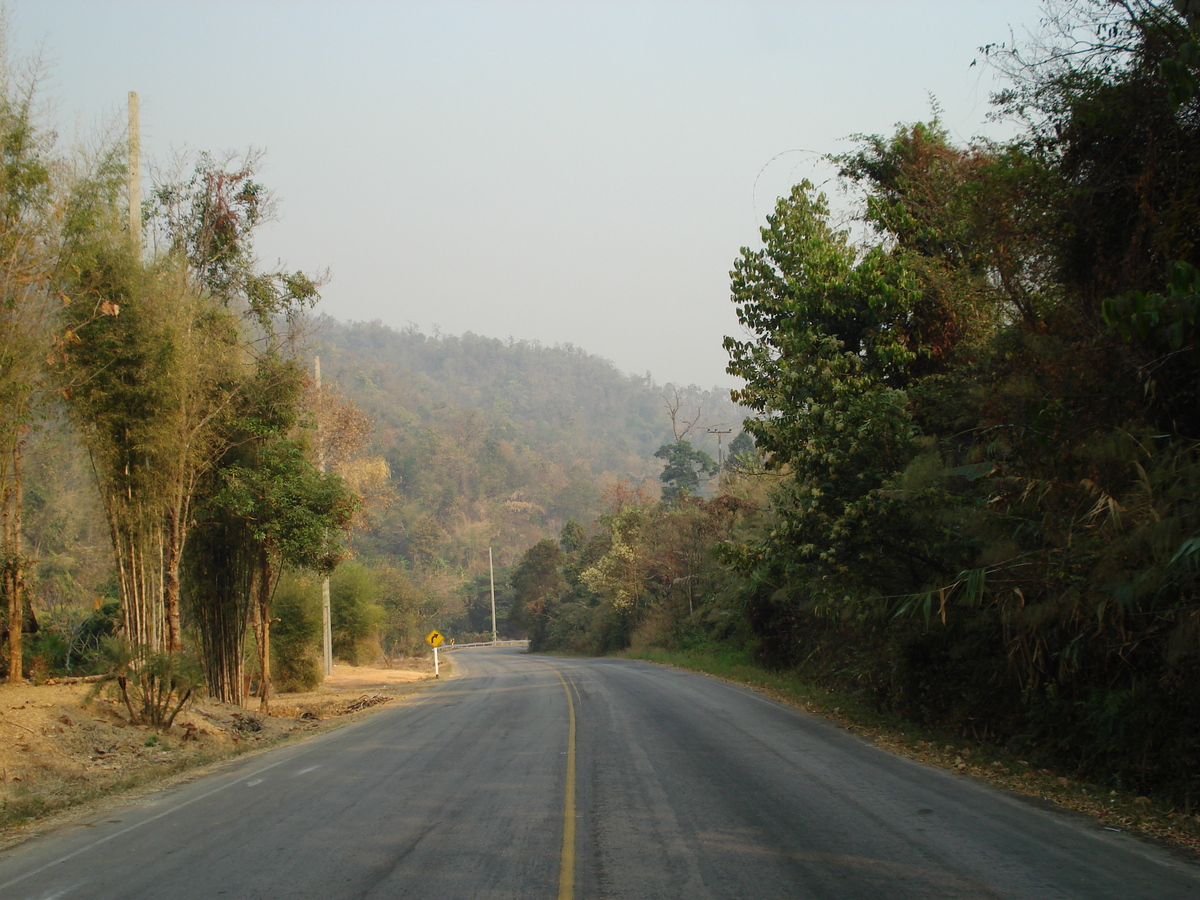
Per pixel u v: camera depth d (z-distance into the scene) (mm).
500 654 76875
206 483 18953
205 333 17641
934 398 14680
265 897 5438
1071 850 6141
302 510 19547
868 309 15117
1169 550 7773
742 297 16141
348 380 175000
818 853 6090
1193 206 8430
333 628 45625
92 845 7145
